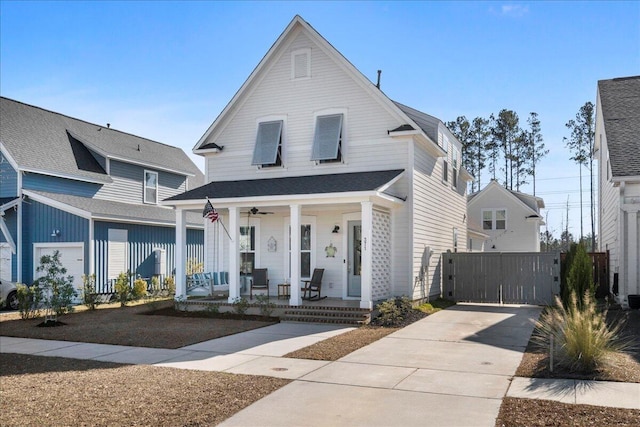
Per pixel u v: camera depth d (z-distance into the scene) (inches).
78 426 249.3
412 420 255.6
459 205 985.5
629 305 617.3
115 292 841.5
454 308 725.9
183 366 371.9
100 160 1000.9
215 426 249.6
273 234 755.4
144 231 952.3
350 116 706.8
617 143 669.3
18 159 849.5
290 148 735.1
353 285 701.3
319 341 466.6
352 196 588.4
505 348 431.8
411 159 677.9
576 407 269.3
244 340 474.0
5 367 377.7
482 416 259.8
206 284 731.4
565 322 370.3
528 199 1675.7
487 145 2294.5
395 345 446.0
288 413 267.1
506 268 783.1
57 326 572.1
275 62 748.6
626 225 640.4
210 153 778.8
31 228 866.1
